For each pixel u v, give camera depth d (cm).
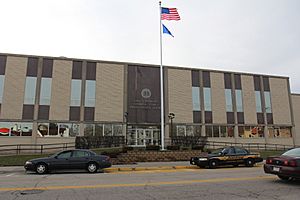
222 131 3725
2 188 919
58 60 3344
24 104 3145
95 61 3447
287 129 4056
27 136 3084
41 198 751
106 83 3422
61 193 823
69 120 3225
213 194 805
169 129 3494
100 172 1570
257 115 3934
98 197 764
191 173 1425
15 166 1839
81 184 1005
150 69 3616
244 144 3769
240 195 790
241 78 3975
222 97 3822
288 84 4197
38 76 3247
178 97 3622
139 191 855
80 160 1532
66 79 3319
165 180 1113
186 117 3597
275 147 3891
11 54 3219
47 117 3175
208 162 1761
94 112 3312
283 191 852
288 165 984
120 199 738
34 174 1459
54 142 3139
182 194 806
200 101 3706
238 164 1858
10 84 3152
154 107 3512
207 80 3809
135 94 3484
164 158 2247
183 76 3709
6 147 2984
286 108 4100
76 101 3294
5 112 3073
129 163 2072
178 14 2553
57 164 1504
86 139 3009
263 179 1134
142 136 3441
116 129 3347
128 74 3522
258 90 4025
